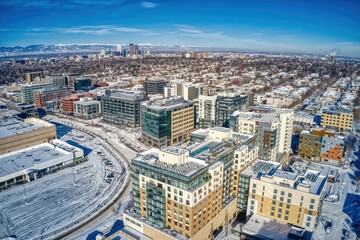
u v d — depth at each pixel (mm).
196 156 125312
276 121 176750
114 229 131625
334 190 165750
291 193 120125
